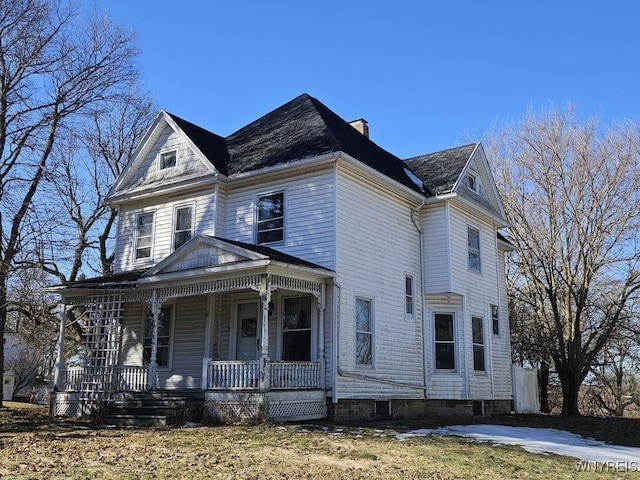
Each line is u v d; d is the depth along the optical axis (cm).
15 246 2169
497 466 970
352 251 1634
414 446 1101
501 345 2245
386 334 1727
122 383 1662
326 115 2002
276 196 1727
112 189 2044
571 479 916
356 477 827
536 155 2736
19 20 2134
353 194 1677
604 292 2678
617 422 1959
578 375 2506
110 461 888
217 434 1167
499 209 2305
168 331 1844
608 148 2589
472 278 2050
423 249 1972
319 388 1491
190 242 1538
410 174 2138
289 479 799
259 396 1338
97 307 1755
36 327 2600
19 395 4119
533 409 2411
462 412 1914
